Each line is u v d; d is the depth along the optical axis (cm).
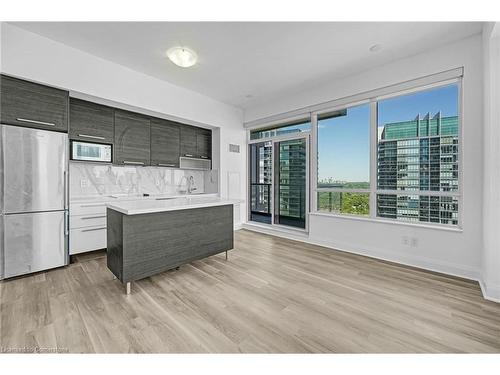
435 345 146
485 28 220
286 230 443
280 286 228
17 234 241
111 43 265
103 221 317
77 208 293
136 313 180
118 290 218
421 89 284
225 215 302
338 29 236
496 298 201
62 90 272
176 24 229
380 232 312
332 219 362
